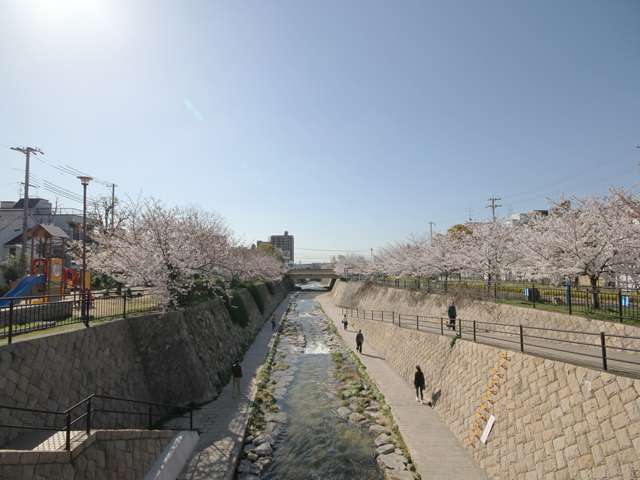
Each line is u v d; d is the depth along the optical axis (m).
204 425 13.88
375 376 21.06
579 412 8.38
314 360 26.69
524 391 10.45
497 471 10.30
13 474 6.10
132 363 14.05
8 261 25.36
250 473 11.52
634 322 13.30
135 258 18.48
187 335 16.66
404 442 12.99
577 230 17.77
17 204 46.16
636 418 7.07
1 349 8.48
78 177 21.28
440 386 16.22
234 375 17.70
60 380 10.14
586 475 7.74
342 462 12.62
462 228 51.94
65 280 22.25
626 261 16.27
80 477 7.20
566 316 15.75
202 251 22.22
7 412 8.27
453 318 20.95
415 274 43.31
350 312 48.28
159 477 9.59
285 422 15.80
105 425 11.59
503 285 26.12
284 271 83.56
